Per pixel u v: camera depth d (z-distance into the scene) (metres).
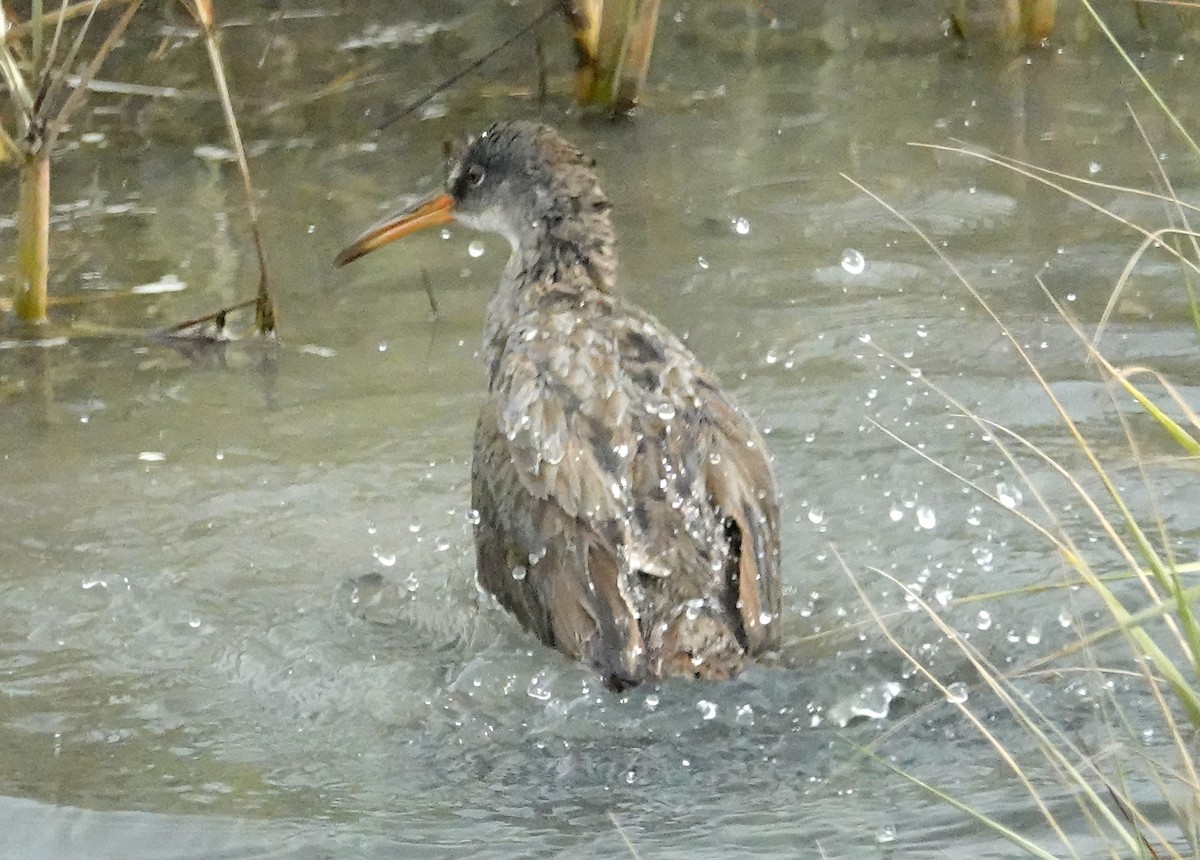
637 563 8.27
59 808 7.47
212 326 12.17
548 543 8.49
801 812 7.27
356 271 13.28
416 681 8.48
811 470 10.39
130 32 17.36
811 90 16.56
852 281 12.73
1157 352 11.48
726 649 8.23
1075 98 15.95
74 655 8.80
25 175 12.09
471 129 15.66
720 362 11.64
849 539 9.68
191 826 7.32
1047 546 9.52
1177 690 6.49
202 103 16.23
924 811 7.20
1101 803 6.50
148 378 11.78
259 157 15.26
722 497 8.55
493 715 8.17
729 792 7.46
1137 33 17.39
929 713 8.00
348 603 9.23
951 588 9.19
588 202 10.27
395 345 12.13
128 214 14.20
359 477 10.52
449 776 7.70
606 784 7.57
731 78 16.92
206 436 11.02
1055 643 8.63
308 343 12.20
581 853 7.00
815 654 8.57
